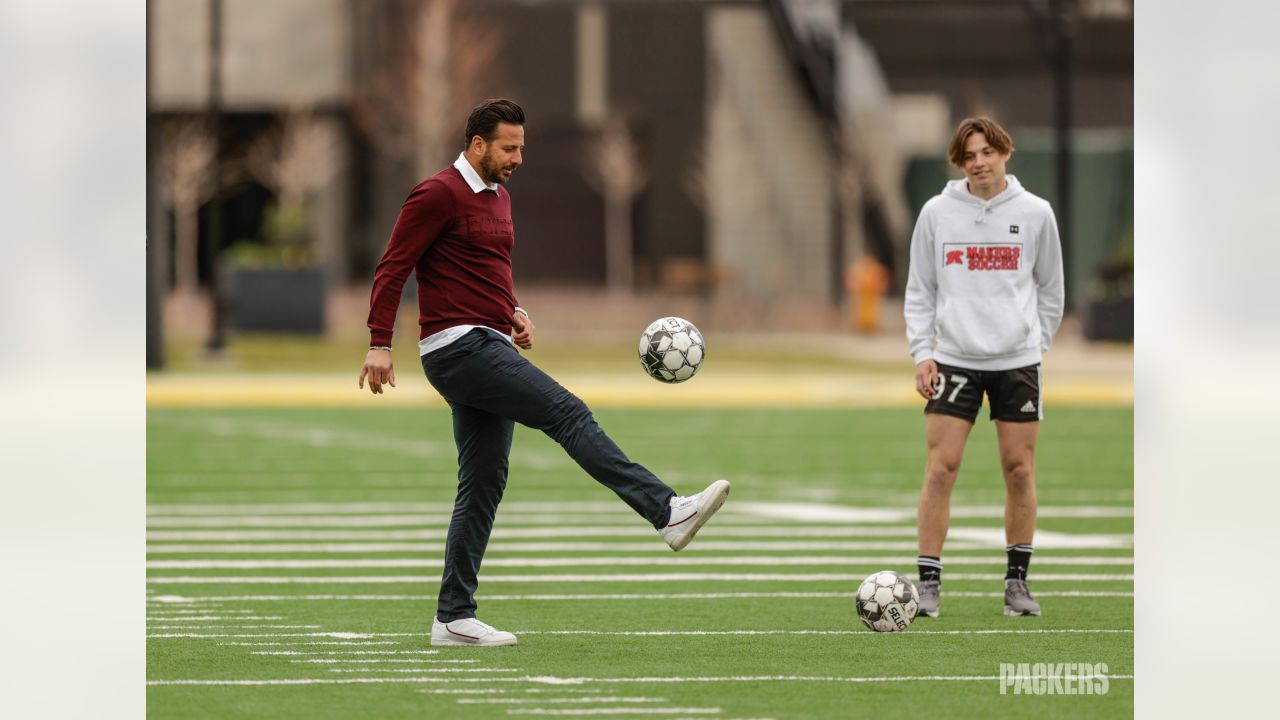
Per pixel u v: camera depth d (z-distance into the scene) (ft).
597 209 503.20
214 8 309.01
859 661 80.12
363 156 485.15
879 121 447.42
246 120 483.10
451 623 84.33
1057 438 196.54
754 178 467.52
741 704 70.90
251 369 286.66
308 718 68.64
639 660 80.43
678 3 473.26
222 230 491.72
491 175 82.99
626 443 193.57
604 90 476.13
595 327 397.39
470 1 468.75
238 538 123.85
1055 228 92.63
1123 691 74.02
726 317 417.08
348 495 149.18
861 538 123.75
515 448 190.70
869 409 238.07
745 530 127.85
